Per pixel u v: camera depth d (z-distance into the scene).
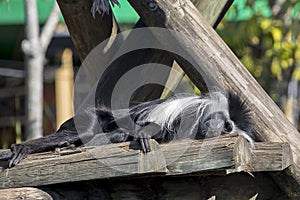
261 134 10.27
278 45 19.61
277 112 10.46
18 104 23.66
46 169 9.70
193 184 10.28
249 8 20.23
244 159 9.30
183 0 10.58
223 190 10.29
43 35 18.23
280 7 20.41
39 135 18.34
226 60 10.48
